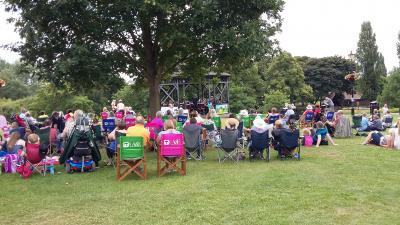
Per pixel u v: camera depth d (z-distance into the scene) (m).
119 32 15.60
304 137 14.54
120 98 43.16
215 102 36.94
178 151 9.71
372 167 10.01
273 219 6.03
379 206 6.62
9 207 7.12
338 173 9.38
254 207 6.69
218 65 18.06
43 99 40.53
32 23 14.78
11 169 10.70
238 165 10.95
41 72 15.39
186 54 17.38
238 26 15.25
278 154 12.21
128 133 10.17
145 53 17.58
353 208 6.54
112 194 7.91
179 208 6.75
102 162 12.06
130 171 9.41
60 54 14.77
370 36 68.62
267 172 9.73
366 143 14.55
